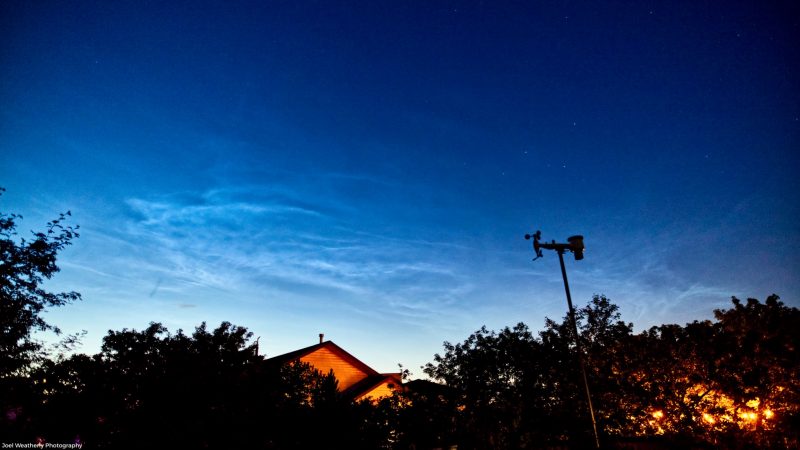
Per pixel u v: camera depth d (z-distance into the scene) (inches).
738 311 503.5
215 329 411.2
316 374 445.1
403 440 449.7
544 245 419.5
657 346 503.2
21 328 555.5
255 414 384.5
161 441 353.1
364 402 440.8
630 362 482.0
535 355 478.3
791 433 433.4
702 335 503.8
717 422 466.3
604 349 488.4
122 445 355.6
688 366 486.3
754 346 472.1
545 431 457.4
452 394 475.8
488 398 469.7
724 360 473.4
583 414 453.4
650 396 476.1
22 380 379.9
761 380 463.2
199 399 372.5
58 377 374.6
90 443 358.9
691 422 470.0
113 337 380.2
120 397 370.0
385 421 455.2
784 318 477.4
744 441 440.8
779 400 460.8
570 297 412.8
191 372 377.4
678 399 478.9
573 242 422.3
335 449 399.9
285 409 406.0
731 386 471.5
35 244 634.8
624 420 462.9
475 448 442.3
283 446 392.8
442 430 455.2
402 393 477.7
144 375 375.6
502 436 439.2
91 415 362.6
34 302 607.2
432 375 496.7
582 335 490.3
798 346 458.9
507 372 481.4
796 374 450.9
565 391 467.8
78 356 379.9
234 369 395.9
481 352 485.1
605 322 492.4
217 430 366.0
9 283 601.3
